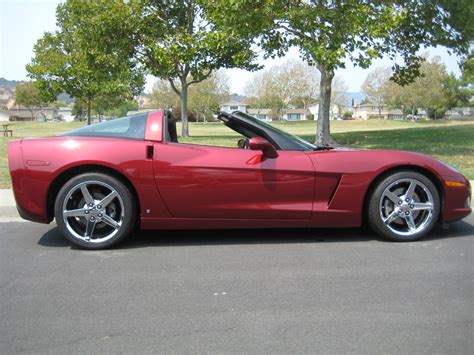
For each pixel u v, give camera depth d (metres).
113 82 23.50
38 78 31.61
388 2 13.64
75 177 4.32
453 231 4.94
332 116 111.50
